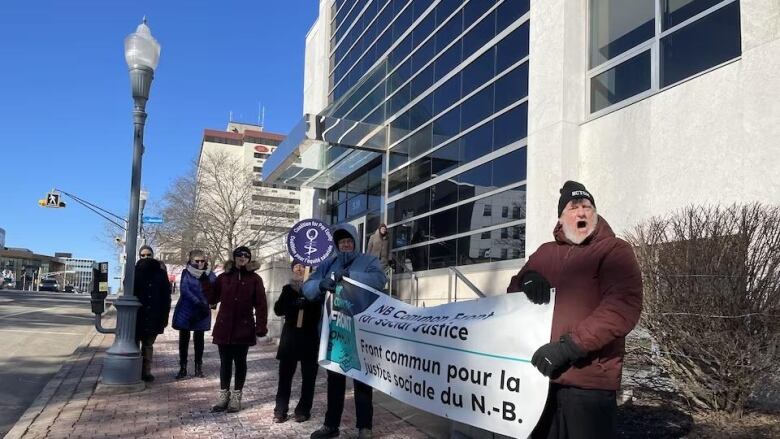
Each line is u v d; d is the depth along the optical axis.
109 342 13.39
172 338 14.91
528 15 10.32
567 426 2.98
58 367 10.23
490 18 11.52
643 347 5.48
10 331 15.02
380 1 17.41
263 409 6.89
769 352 4.73
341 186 19.89
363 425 5.38
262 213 40.22
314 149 16.81
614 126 8.30
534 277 3.14
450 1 13.17
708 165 6.95
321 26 22.91
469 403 3.52
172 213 38.47
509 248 10.28
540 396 3.11
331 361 5.49
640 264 5.34
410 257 14.05
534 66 9.48
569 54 8.96
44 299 37.22
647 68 8.02
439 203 12.91
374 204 16.95
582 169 8.78
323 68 22.38
